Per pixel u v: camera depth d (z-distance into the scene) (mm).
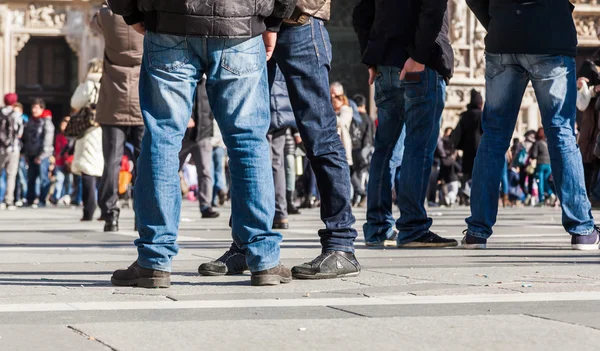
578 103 21344
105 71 23062
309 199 43531
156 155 10719
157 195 10727
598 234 16203
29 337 7434
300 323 8117
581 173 16125
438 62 16281
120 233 22609
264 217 10984
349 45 74750
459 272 12195
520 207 50062
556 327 7871
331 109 11969
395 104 16875
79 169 29219
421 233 16656
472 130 41969
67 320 8336
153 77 10711
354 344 7211
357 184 44125
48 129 48094
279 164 23500
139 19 10906
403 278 11570
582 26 68500
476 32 66812
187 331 7727
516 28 15695
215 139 39781
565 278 11461
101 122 23203
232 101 10805
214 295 10102
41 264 13609
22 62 74812
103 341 7293
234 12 10531
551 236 19766
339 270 11633
